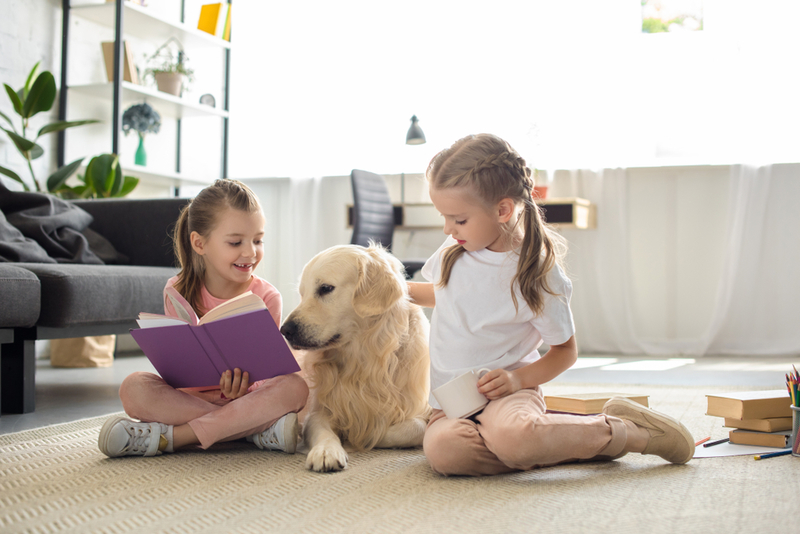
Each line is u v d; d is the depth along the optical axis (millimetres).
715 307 3814
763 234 3785
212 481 1182
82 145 3941
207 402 1433
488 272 1330
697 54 3957
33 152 3359
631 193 4059
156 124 4094
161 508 1024
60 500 1068
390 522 951
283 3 4727
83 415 1955
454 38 4383
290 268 4676
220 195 1557
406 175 4523
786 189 3764
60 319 1980
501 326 1323
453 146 1337
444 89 4410
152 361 1421
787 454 1349
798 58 3779
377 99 4566
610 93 4086
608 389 2361
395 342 1489
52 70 3771
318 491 1113
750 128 3828
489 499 1062
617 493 1088
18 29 3578
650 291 4020
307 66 4695
